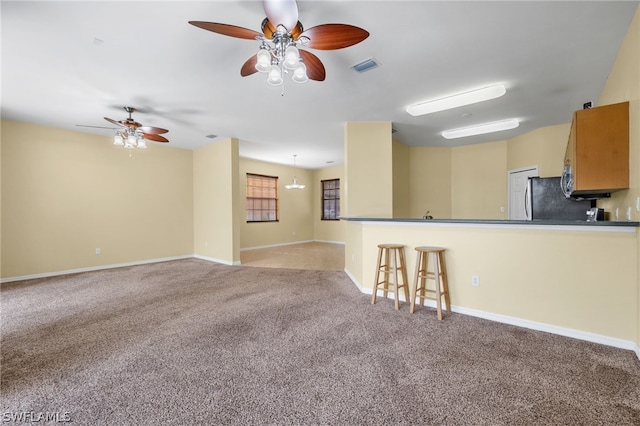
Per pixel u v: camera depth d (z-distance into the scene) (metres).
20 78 3.09
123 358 2.18
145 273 5.13
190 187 6.84
